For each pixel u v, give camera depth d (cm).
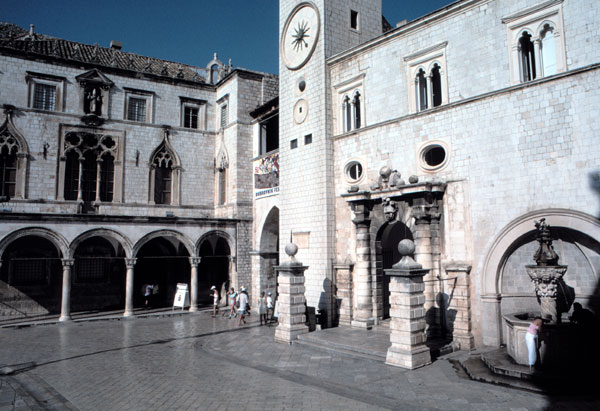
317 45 2678
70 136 3391
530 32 1795
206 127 3922
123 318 3050
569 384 1308
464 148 1961
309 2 2750
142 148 3625
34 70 3312
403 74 2252
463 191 1948
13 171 3225
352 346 1866
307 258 2634
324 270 2503
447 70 2058
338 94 2605
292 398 1301
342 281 2461
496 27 1895
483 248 1861
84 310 3444
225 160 3750
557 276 1486
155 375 1586
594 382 1319
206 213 3828
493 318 1805
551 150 1694
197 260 3338
